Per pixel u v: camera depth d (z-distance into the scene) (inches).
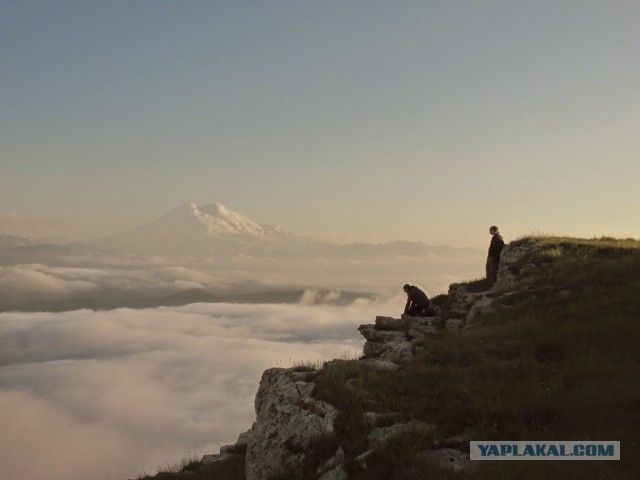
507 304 755.4
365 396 465.7
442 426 401.1
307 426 445.1
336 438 416.8
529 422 390.3
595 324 555.8
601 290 697.0
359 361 603.5
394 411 434.3
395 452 372.5
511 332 603.8
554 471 326.3
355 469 372.2
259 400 576.1
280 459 440.5
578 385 429.4
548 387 432.1
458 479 333.1
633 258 815.1
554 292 743.7
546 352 528.1
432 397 455.8
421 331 813.9
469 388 452.1
